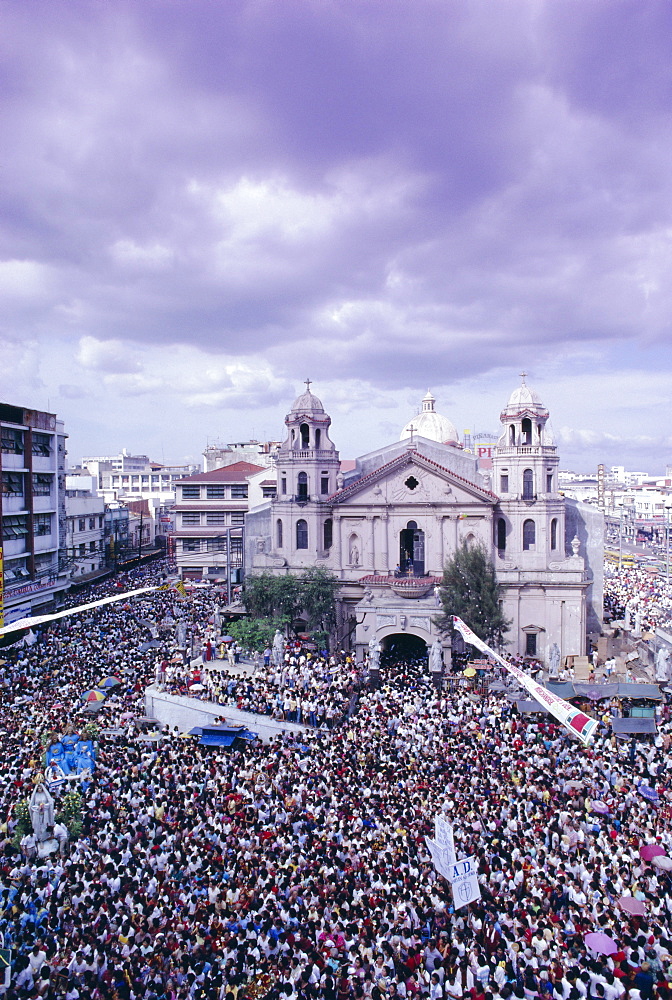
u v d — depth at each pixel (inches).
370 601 2694.4
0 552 2711.6
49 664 2276.1
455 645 2645.2
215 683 2159.2
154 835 1238.9
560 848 1186.6
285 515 3063.5
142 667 2303.2
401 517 2910.9
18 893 1055.6
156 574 4409.5
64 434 3572.8
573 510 2987.2
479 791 1373.0
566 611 2728.8
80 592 3742.6
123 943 941.8
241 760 1581.0
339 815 1284.4
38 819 1233.4
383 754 1589.6
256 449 5669.3
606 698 2100.1
